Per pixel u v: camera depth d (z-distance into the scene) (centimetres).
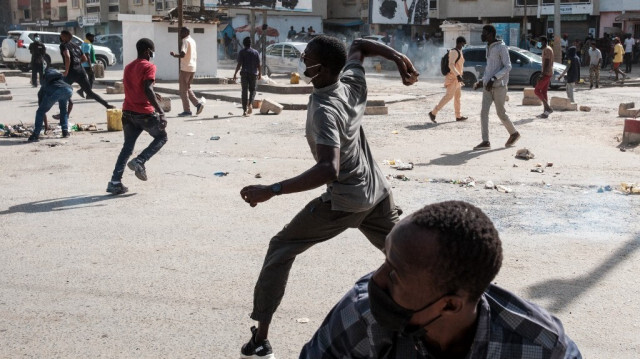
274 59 3030
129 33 2627
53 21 6562
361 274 528
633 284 503
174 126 1370
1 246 604
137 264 553
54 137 1239
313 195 794
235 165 968
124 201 768
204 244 606
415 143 1145
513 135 1084
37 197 788
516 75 2422
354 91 346
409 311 157
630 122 1100
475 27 3388
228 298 482
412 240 149
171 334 425
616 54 2762
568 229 644
